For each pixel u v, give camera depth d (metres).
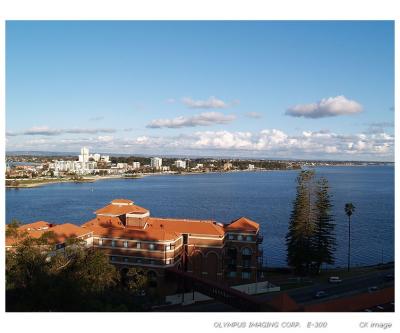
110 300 58.00
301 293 86.81
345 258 137.50
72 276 58.06
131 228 96.50
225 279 98.25
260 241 104.81
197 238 95.94
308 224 107.69
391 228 184.75
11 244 60.31
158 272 88.12
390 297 61.25
